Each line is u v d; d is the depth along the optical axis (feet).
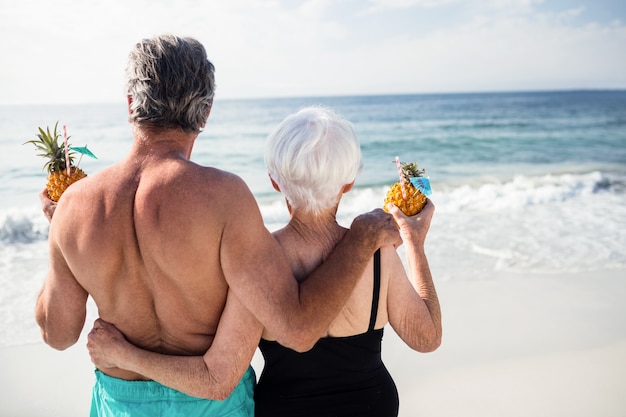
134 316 5.51
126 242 5.21
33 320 16.65
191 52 5.44
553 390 12.35
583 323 15.99
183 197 5.09
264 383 6.14
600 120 131.13
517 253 22.93
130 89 5.40
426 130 107.34
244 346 5.43
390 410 6.12
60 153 6.75
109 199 5.23
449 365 13.51
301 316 5.23
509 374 13.08
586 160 67.26
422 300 6.21
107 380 5.89
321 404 5.89
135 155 5.44
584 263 21.61
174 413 5.70
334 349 5.89
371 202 39.42
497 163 65.62
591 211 32.24
